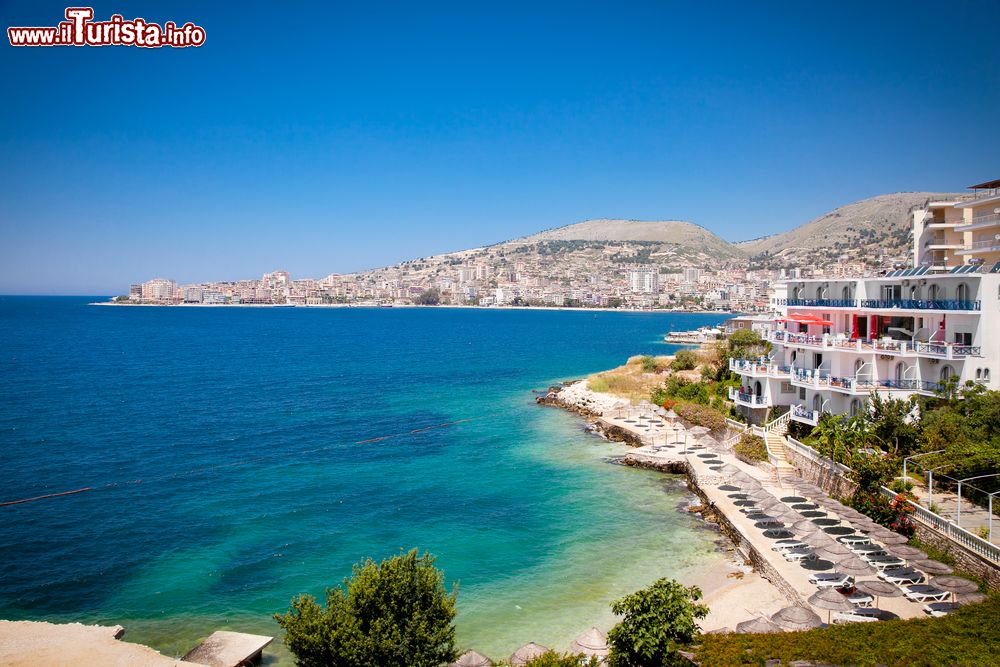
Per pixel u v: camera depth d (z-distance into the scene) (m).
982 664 24.72
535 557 44.56
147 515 52.81
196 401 108.12
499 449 76.00
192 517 52.44
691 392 89.00
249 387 124.69
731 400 79.00
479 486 61.16
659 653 27.34
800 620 30.88
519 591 39.53
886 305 59.59
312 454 73.50
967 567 34.25
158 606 37.88
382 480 63.19
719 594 37.59
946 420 47.44
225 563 43.69
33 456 70.69
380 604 26.66
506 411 100.38
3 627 33.91
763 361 71.31
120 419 91.88
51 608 37.66
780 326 73.88
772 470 56.50
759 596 36.78
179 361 169.00
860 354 57.41
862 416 50.91
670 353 198.25
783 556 40.03
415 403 107.75
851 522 40.78
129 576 41.62
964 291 53.00
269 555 44.97
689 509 53.38
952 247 68.50
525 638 34.16
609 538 47.69
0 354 178.38
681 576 40.88
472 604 37.97
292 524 51.09
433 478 63.91
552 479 63.38
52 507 54.66
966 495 41.81
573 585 40.22
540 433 84.69
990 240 64.50
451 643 27.39
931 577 34.56
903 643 27.16
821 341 61.94
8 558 44.25
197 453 73.31
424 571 28.16
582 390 103.75
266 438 81.31
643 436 76.06
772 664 26.14
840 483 48.28
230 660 31.00
